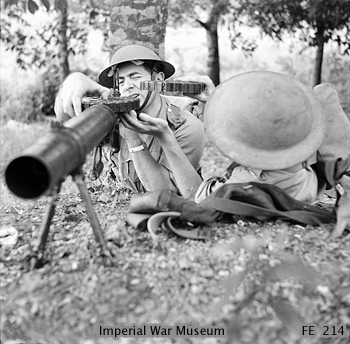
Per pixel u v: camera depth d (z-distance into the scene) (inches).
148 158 181.5
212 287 126.1
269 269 132.5
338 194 156.1
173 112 191.6
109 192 203.3
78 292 124.7
